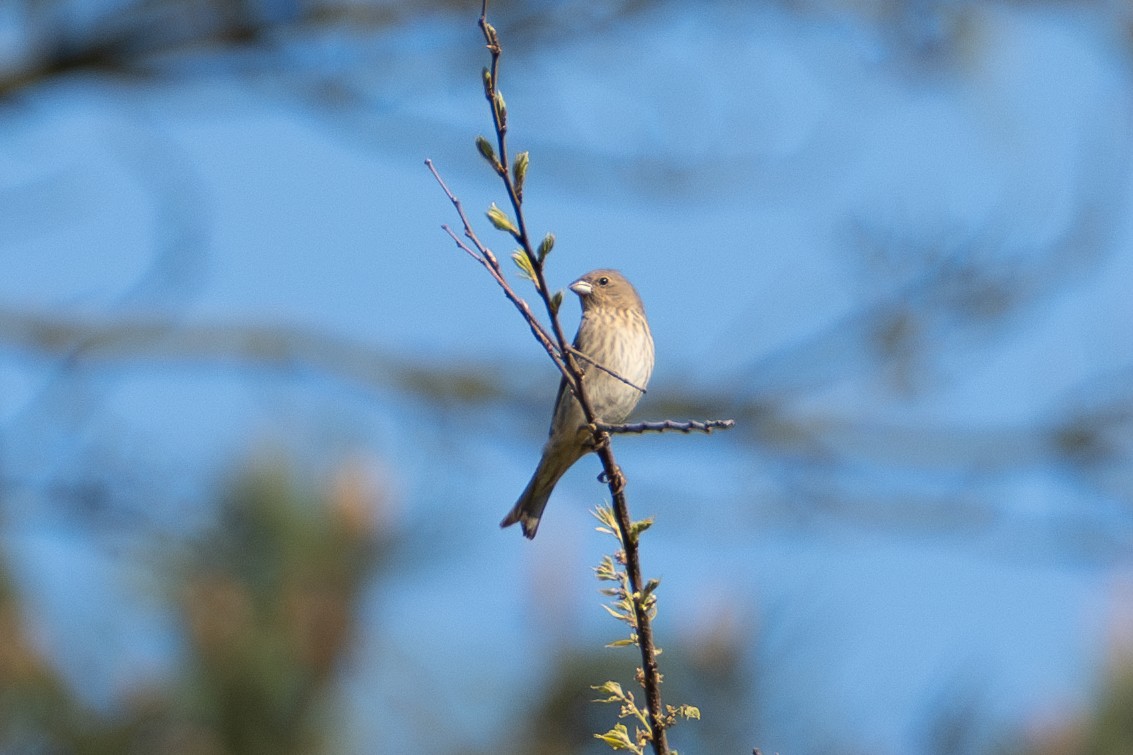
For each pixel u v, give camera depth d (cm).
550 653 1047
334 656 1016
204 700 977
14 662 945
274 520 1074
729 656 1013
